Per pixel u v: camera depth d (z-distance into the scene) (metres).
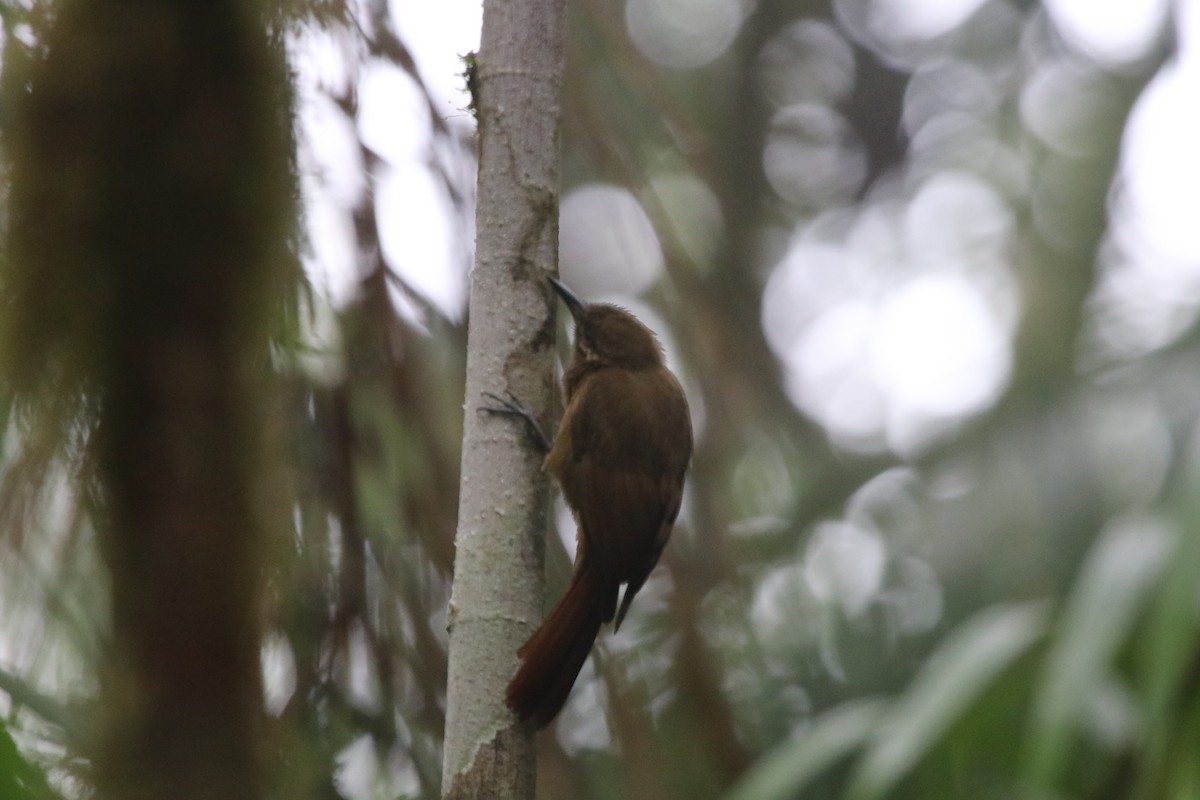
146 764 5.19
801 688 9.59
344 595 5.66
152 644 5.31
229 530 5.43
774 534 10.38
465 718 5.24
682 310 6.52
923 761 6.32
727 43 16.91
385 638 5.73
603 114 6.30
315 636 5.68
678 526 7.07
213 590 5.37
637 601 8.62
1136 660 5.91
